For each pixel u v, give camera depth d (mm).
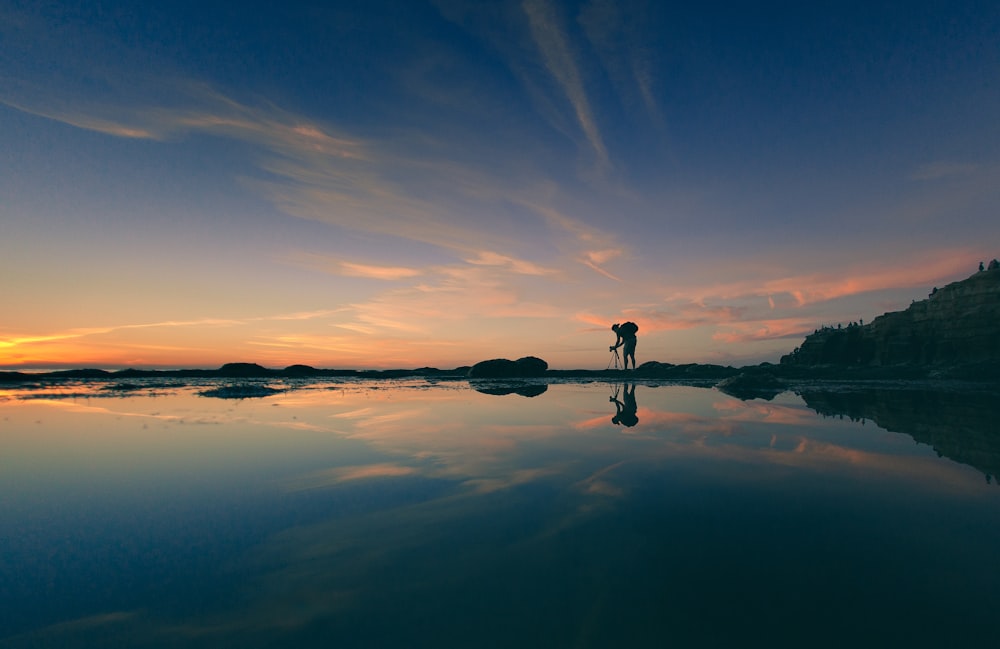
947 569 4762
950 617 3885
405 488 7789
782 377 48562
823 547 5336
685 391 30625
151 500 7199
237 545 5535
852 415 16953
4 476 8578
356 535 5820
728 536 5691
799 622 3840
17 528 6082
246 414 17516
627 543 5504
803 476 8414
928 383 38844
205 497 7352
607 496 7301
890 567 4820
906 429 13633
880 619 3863
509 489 7715
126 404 21500
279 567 4949
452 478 8398
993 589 4340
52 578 4730
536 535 5781
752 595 4293
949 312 54094
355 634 3781
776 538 5613
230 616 4051
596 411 18516
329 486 7918
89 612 4117
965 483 7910
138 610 4152
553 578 4676
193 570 4902
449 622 3930
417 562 5055
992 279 51094
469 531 5926
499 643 3645
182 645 3635
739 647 3527
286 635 3771
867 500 7012
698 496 7270
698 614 3988
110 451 10672
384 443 11594
